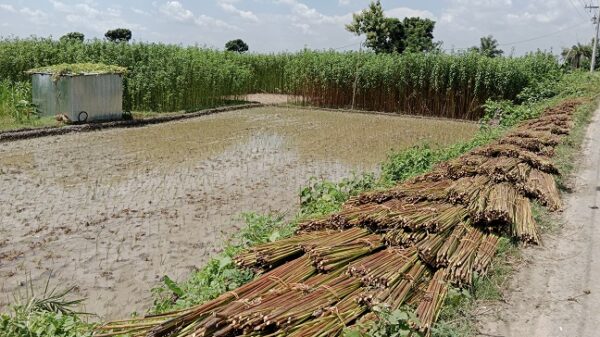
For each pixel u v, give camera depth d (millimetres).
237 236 6094
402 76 25484
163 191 9672
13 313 5004
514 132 11664
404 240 4816
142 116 19844
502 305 4461
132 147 13992
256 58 32438
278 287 3832
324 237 4844
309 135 17500
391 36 46812
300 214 7395
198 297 4469
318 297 3699
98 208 8469
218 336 3180
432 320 3918
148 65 21156
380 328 3496
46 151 12977
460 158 8547
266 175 11359
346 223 5207
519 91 23906
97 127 17000
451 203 5934
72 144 14109
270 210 8703
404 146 15773
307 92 28031
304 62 27828
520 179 7246
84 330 3984
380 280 4082
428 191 6211
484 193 6156
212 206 8836
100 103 17859
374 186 8242
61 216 7984
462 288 4555
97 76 17562
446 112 25062
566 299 4617
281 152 14180
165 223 7863
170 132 17000
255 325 3254
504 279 4883
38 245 6789
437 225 5043
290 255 4531
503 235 5742
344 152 14500
